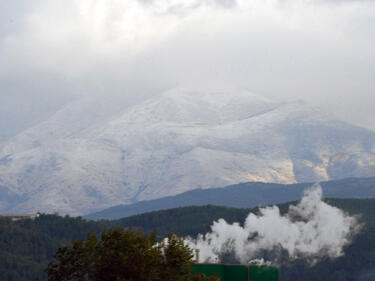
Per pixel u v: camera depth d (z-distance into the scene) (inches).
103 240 3302.2
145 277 3051.2
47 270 3257.9
